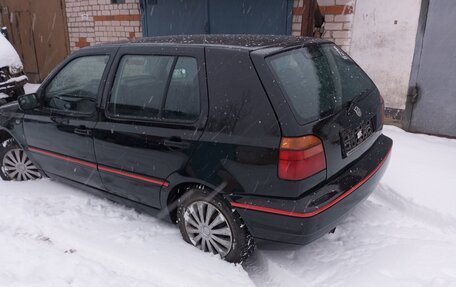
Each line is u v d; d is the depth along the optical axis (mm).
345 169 2980
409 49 5410
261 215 2771
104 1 8523
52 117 3961
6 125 4438
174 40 3367
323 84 3004
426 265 2957
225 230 3027
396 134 5398
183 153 3021
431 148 4875
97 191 3939
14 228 3635
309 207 2633
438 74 5297
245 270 3111
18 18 10305
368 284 2807
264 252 3256
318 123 2701
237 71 2812
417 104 5551
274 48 2926
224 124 2818
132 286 2803
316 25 5934
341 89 3135
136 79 3359
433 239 3318
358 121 3045
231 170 2814
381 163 3271
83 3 8938
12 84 7008
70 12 9289
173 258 3133
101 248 3295
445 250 3121
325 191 2740
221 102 2846
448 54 5164
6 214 3854
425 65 5352
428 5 5129
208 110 2902
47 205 4039
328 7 5859
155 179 3287
